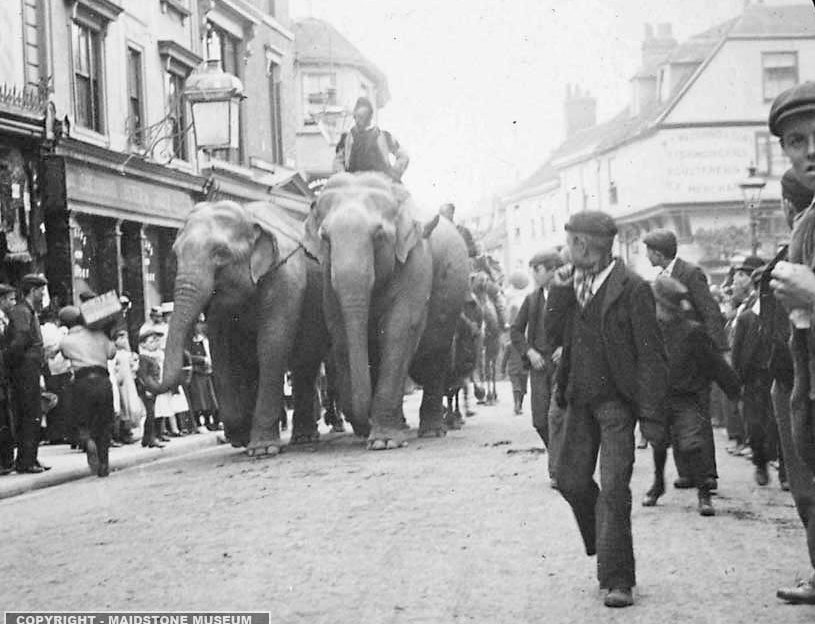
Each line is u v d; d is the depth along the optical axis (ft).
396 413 49.67
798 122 19.12
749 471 41.01
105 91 82.23
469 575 24.13
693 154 191.42
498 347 85.56
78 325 47.24
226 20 112.16
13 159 66.90
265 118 123.85
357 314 47.80
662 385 21.77
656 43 213.66
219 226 48.29
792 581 22.89
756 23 191.01
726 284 64.85
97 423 46.62
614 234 22.30
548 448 37.06
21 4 70.59
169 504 35.68
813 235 18.75
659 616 20.49
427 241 51.55
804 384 19.17
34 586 24.75
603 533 21.58
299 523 30.78
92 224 79.61
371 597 22.50
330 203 49.70
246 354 51.26
